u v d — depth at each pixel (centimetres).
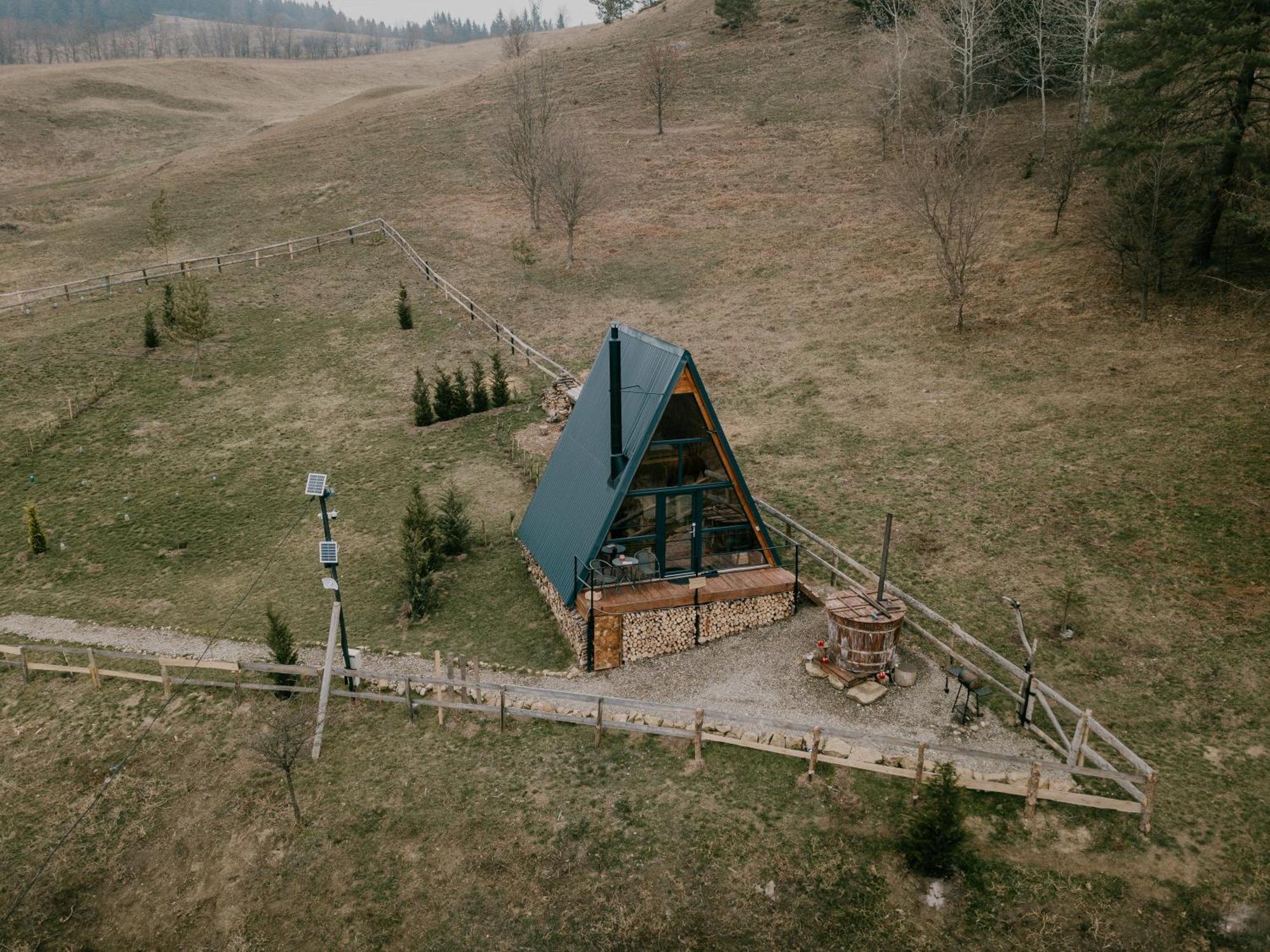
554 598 2394
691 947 1473
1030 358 3638
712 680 2045
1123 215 3747
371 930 1563
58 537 3108
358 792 1831
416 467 3478
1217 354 3309
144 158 9456
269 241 6272
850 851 1584
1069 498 2669
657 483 2159
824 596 2330
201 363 4466
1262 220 3222
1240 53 3334
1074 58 5919
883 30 8031
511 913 1555
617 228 6000
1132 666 1988
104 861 1772
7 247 6500
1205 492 2556
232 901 1655
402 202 6800
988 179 4775
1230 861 1505
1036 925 1441
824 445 3266
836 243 5281
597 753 1869
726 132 7431
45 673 2347
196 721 2092
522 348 4466
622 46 10212
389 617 2491
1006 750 1761
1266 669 1914
